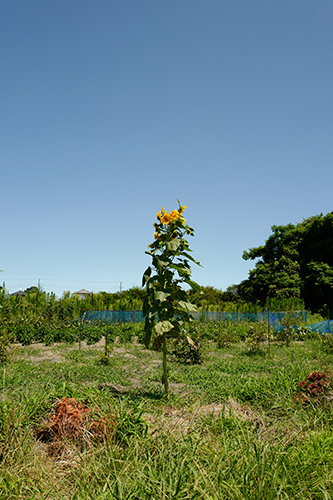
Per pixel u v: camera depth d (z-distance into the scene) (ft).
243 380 23.03
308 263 117.29
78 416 12.72
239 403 17.80
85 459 10.49
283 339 55.01
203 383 24.59
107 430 11.87
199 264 18.84
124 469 9.54
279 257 125.18
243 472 9.20
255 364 33.60
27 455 10.86
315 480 9.09
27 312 69.00
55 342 53.21
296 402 16.25
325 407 14.94
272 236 127.13
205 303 106.01
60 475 10.04
